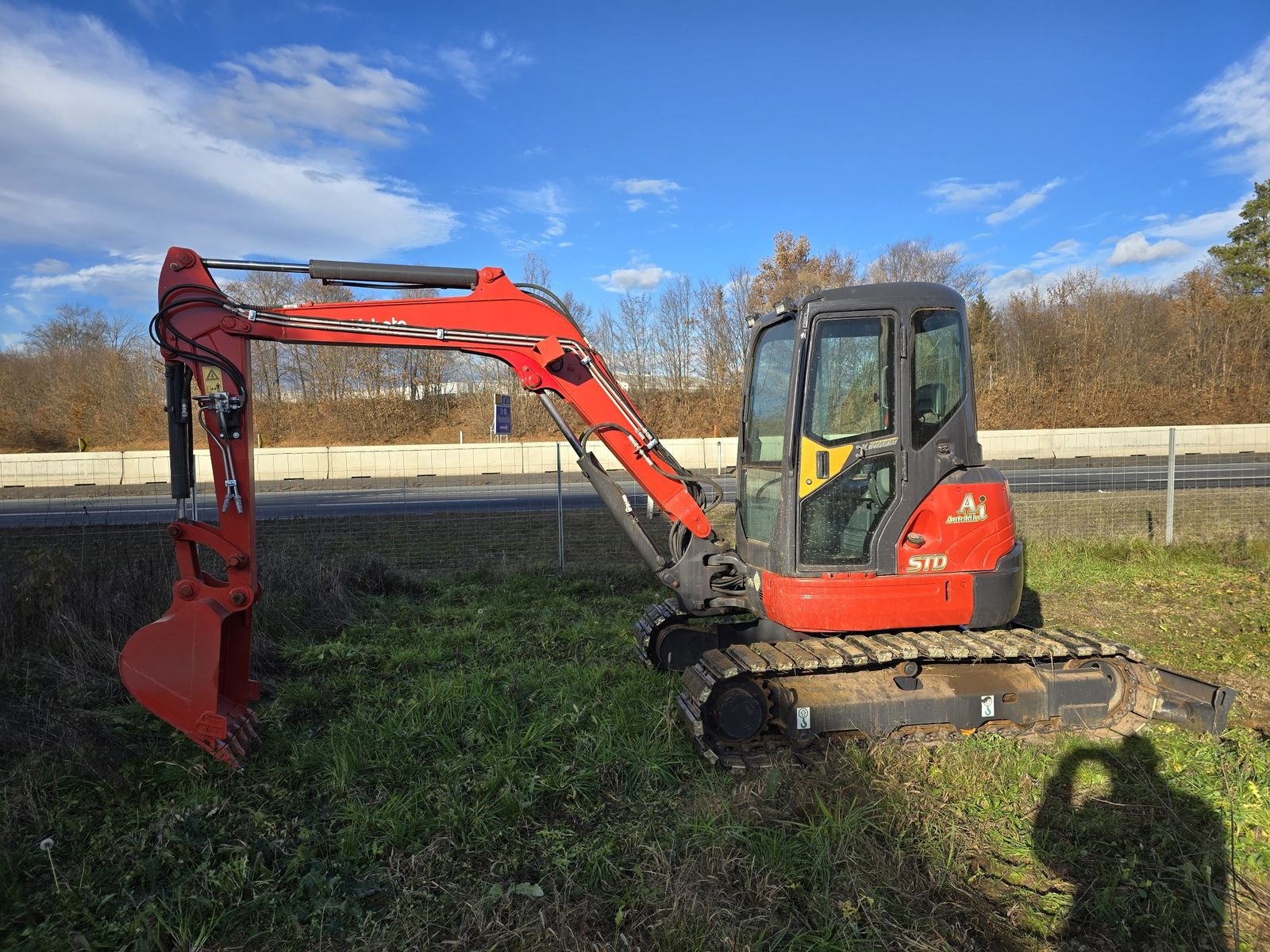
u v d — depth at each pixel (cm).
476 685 507
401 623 704
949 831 347
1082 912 300
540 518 1152
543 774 402
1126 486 1514
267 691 531
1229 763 413
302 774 411
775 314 484
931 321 450
